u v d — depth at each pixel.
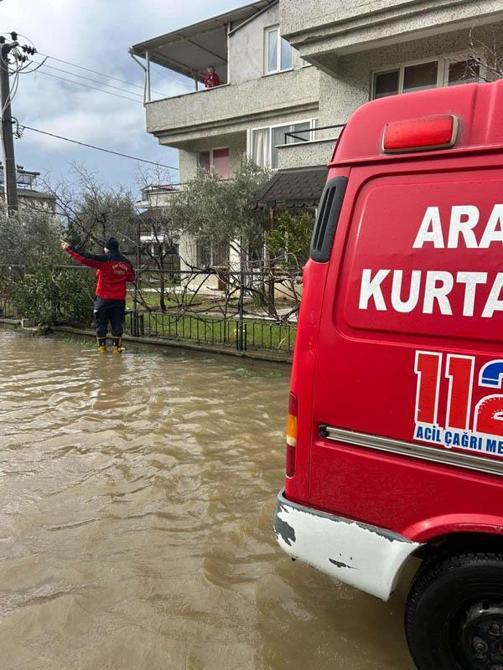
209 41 19.31
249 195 13.98
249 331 8.55
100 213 16.14
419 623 1.92
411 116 1.93
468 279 1.77
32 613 2.44
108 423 4.98
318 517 2.10
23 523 3.22
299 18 11.54
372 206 1.97
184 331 8.89
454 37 10.88
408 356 1.87
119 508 3.42
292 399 2.18
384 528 1.97
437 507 1.85
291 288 7.77
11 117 15.48
